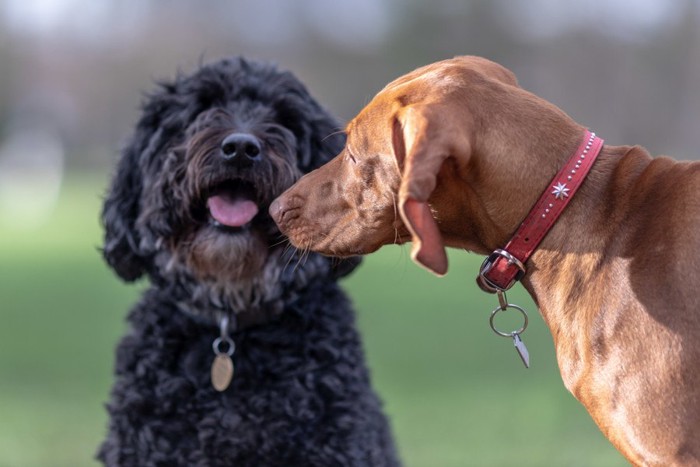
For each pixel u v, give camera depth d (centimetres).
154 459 669
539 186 537
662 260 509
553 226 538
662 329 500
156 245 718
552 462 951
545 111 548
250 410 670
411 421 1109
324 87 5906
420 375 1347
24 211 4331
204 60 839
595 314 521
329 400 677
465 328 1689
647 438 496
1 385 1309
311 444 666
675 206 518
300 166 744
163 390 674
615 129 5112
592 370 520
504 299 562
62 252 2891
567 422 1104
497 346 1545
